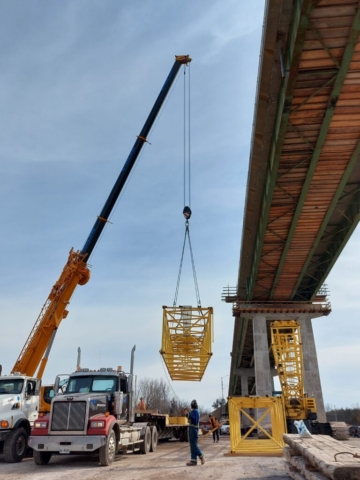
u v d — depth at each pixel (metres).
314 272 34.12
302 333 35.25
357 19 13.77
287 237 26.64
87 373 15.46
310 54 15.49
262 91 18.17
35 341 21.62
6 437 14.29
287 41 15.90
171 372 23.94
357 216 25.33
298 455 9.19
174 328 22.58
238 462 12.98
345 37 14.83
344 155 20.23
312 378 34.09
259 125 19.83
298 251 28.81
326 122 17.72
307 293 36.72
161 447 21.41
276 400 16.95
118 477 10.27
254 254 30.61
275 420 16.69
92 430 12.61
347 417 100.69
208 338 22.31
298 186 22.41
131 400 15.68
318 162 20.67
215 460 13.83
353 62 15.63
